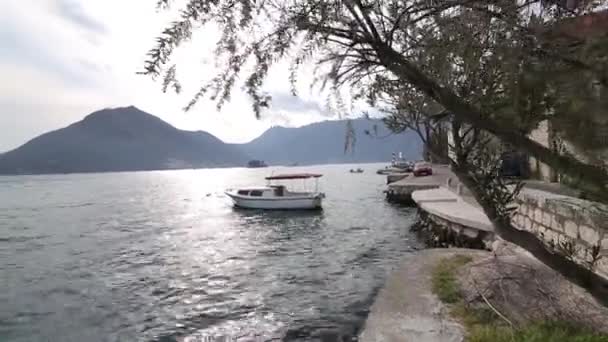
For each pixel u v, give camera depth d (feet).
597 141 4.58
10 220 101.40
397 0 5.80
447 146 7.70
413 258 28.25
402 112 7.61
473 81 6.11
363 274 41.19
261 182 286.87
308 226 79.10
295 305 32.58
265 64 5.95
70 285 41.01
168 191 221.87
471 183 7.48
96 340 27.48
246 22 5.68
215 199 162.91
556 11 5.26
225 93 5.92
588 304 16.96
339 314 30.12
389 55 5.85
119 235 74.74
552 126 5.19
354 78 6.86
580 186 5.15
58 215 111.75
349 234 67.77
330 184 224.53
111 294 37.52
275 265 47.14
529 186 25.64
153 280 42.09
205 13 5.31
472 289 20.42
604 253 15.85
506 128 5.50
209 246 61.52
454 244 43.32
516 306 17.84
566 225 19.16
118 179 446.19
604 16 4.76
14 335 28.55
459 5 5.66
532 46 5.13
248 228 79.30
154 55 5.12
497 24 5.63
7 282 42.55
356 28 5.83
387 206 106.01
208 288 38.55
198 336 27.53
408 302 20.08
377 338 16.70
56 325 30.22
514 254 25.11
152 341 27.12
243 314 31.14
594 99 4.55
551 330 15.15
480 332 15.88
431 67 6.24
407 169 196.85
